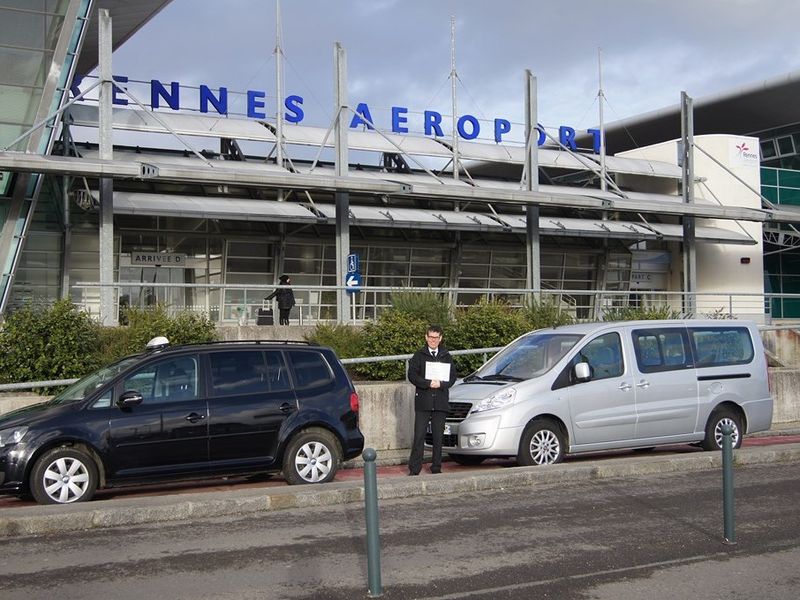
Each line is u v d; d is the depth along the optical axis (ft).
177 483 39.96
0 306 72.59
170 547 26.25
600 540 26.99
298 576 23.41
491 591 22.21
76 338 50.47
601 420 41.86
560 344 43.11
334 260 110.73
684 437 44.14
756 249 134.00
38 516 28.07
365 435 49.01
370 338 58.39
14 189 73.15
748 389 46.19
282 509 31.27
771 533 27.84
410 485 33.35
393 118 122.21
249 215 95.61
